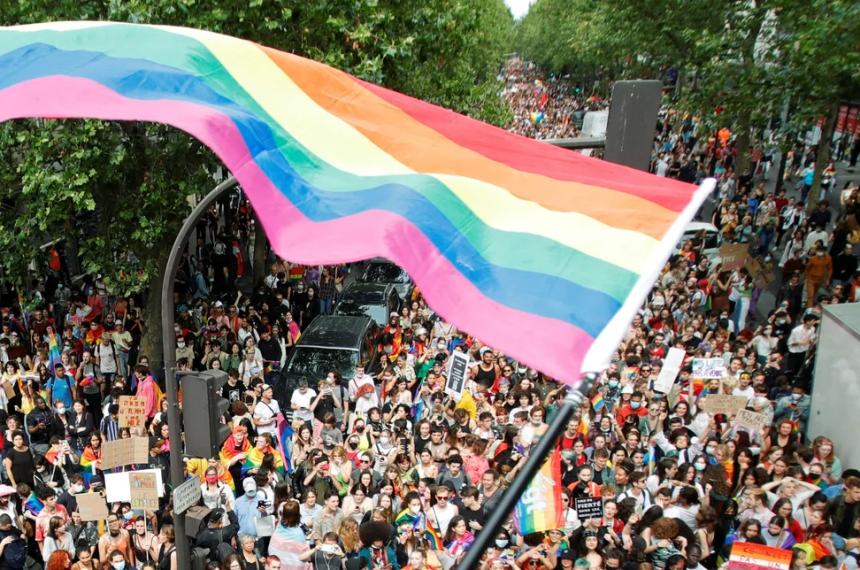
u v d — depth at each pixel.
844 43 17.45
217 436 6.59
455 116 5.40
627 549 8.74
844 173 31.45
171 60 4.98
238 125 4.40
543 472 8.89
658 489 9.52
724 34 22.45
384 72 17.61
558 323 3.43
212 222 23.92
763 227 22.53
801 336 14.73
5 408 13.50
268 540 9.70
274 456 10.75
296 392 12.95
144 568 8.27
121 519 9.40
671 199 4.35
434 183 4.08
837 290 17.25
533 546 8.93
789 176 31.03
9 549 9.05
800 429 12.80
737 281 17.42
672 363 12.09
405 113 5.23
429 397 12.84
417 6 17.69
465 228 3.96
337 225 3.88
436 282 3.62
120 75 4.89
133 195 14.24
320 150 4.60
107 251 14.49
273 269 20.78
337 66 15.20
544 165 4.83
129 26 5.43
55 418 12.95
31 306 14.84
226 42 5.23
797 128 20.91
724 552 9.48
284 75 5.18
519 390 12.30
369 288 19.00
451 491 9.35
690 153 36.81
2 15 13.54
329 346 15.49
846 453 11.55
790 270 18.58
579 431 10.89
